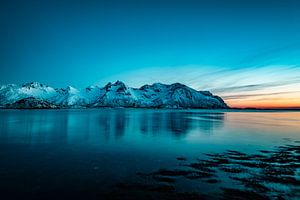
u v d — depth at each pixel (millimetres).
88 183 15766
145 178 16766
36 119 86312
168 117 109938
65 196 13828
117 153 25047
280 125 64062
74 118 96000
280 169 18828
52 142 32188
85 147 28500
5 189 14727
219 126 59312
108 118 98375
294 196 13750
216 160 21906
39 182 15914
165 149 27359
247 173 17797
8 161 21266
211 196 13797
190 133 43312
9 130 47000
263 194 14023
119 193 14219
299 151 26188
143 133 42969
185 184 15594
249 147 28750
